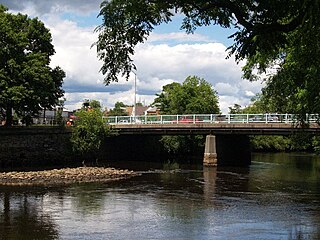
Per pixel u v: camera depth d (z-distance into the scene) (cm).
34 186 3766
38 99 5153
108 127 5891
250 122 5447
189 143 8450
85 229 2139
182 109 8944
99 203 2914
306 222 2316
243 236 1983
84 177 4362
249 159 6962
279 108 2786
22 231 2095
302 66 1280
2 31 5041
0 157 5069
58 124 6588
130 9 984
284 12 870
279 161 7131
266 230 2112
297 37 934
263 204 2902
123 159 6831
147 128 6009
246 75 3094
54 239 1942
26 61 5259
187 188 3697
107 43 1051
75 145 5669
